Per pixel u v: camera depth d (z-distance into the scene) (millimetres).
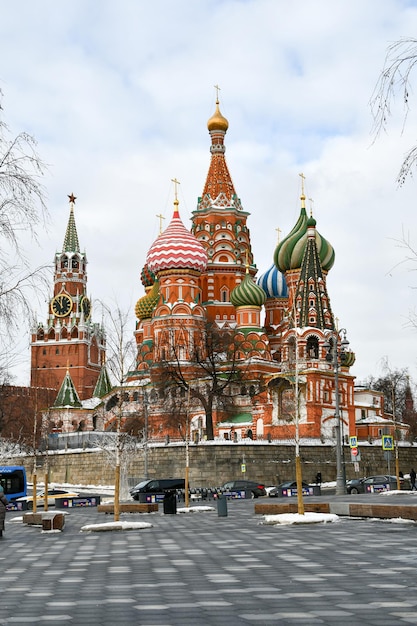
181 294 131625
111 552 25875
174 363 120562
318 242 130750
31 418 102062
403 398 147375
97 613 13797
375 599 14453
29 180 20312
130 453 94062
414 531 29406
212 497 75562
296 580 17484
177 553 24859
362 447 100562
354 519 36625
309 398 105875
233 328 133000
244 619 12758
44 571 21078
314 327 110875
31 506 71000
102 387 162625
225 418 118438
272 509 43000
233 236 144500
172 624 12461
